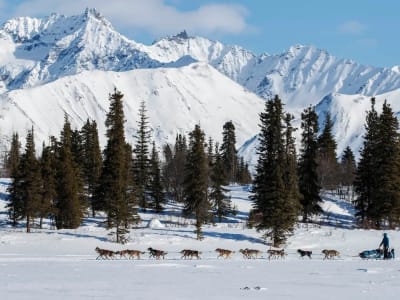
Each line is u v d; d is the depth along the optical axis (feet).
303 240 341.21
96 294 123.03
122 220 331.36
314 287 139.44
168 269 186.70
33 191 381.40
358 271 184.75
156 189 506.48
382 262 232.53
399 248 316.81
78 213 407.44
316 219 467.52
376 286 142.20
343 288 137.90
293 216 334.65
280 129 367.66
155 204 513.04
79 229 374.84
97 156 506.89
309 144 437.58
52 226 427.33
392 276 168.25
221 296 122.52
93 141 510.58
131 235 343.87
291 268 195.72
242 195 580.30
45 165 408.46
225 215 477.77
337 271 184.14
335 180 606.96
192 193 376.48
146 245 322.14
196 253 249.34
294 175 373.40
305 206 432.66
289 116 411.54
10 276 157.69
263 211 335.26
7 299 114.73
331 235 352.69
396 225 415.64
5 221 437.99
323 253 272.31
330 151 567.18
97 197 412.16
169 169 608.60
